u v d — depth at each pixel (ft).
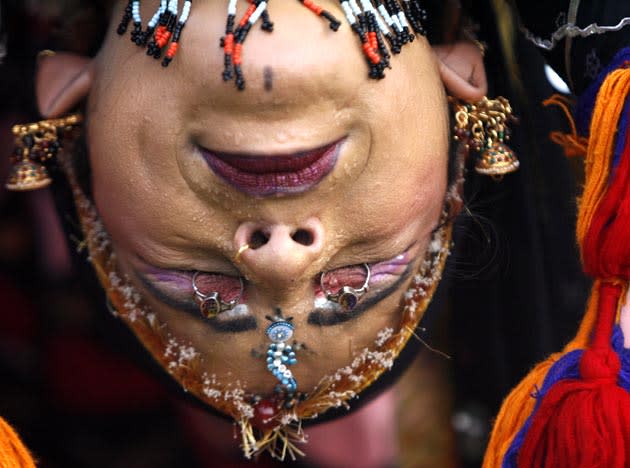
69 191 4.25
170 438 6.51
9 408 6.23
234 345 3.83
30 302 6.14
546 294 5.12
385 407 6.22
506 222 4.88
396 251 3.77
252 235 3.63
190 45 3.44
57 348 6.18
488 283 5.12
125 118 3.56
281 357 3.81
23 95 4.61
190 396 4.11
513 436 3.72
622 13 3.71
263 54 3.38
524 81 4.64
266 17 3.41
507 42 4.45
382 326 3.95
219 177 3.53
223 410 4.09
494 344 5.33
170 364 4.01
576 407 3.44
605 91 3.61
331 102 3.46
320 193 3.55
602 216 3.60
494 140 4.00
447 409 6.15
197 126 3.49
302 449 6.15
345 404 4.07
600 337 3.56
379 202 3.62
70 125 3.93
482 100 3.96
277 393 3.97
